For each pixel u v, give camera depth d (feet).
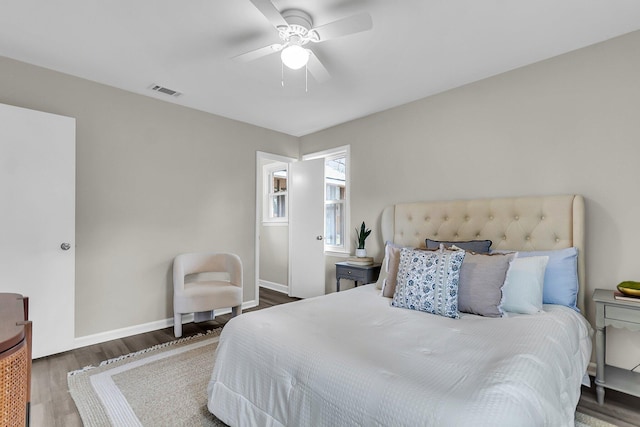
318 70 7.47
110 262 9.85
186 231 11.62
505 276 6.55
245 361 5.15
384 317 6.22
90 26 6.93
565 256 7.16
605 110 7.41
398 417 3.28
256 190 13.87
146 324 10.54
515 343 4.74
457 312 6.36
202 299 10.16
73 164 8.76
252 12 6.44
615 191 7.26
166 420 5.79
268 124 13.80
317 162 14.51
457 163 9.94
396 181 11.56
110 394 6.66
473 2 6.10
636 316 6.05
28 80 8.54
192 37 7.34
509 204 8.50
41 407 6.23
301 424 4.13
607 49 7.40
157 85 9.91
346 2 6.09
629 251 7.07
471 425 2.92
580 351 5.78
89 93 9.51
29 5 6.21
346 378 3.88
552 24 6.81
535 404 3.31
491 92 9.24
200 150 12.05
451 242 8.78
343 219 14.61
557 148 8.08
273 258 17.21
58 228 8.48
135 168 10.40
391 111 11.76
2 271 7.72
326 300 7.46
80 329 9.27
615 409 6.22
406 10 6.32
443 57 8.19
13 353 2.82
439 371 3.88
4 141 7.78
